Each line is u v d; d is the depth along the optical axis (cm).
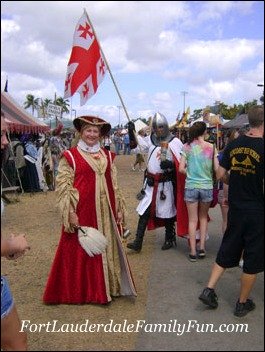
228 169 419
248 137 405
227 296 460
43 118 2209
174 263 584
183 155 585
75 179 459
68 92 632
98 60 623
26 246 329
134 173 1988
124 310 447
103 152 478
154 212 635
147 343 369
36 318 438
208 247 655
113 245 472
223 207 610
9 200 1183
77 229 460
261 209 399
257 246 397
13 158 1308
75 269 466
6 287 327
